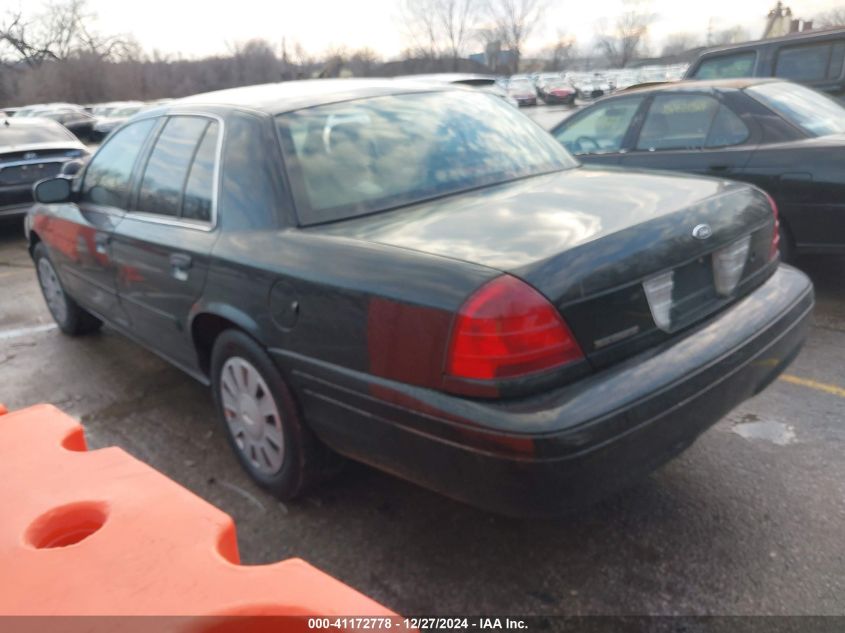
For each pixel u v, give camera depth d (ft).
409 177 9.93
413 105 11.28
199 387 14.38
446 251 7.70
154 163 12.22
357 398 7.99
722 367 7.96
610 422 6.93
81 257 14.40
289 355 8.79
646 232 7.92
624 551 8.63
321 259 8.40
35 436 7.13
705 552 8.51
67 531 5.93
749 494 9.57
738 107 16.70
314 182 9.53
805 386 12.68
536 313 6.93
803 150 15.49
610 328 7.42
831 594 7.73
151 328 12.40
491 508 7.30
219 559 5.14
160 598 4.83
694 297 8.38
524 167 10.83
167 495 5.92
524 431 6.69
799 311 9.43
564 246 7.47
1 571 5.19
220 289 9.77
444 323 7.10
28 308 20.76
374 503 9.94
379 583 8.41
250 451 10.33
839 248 15.43
